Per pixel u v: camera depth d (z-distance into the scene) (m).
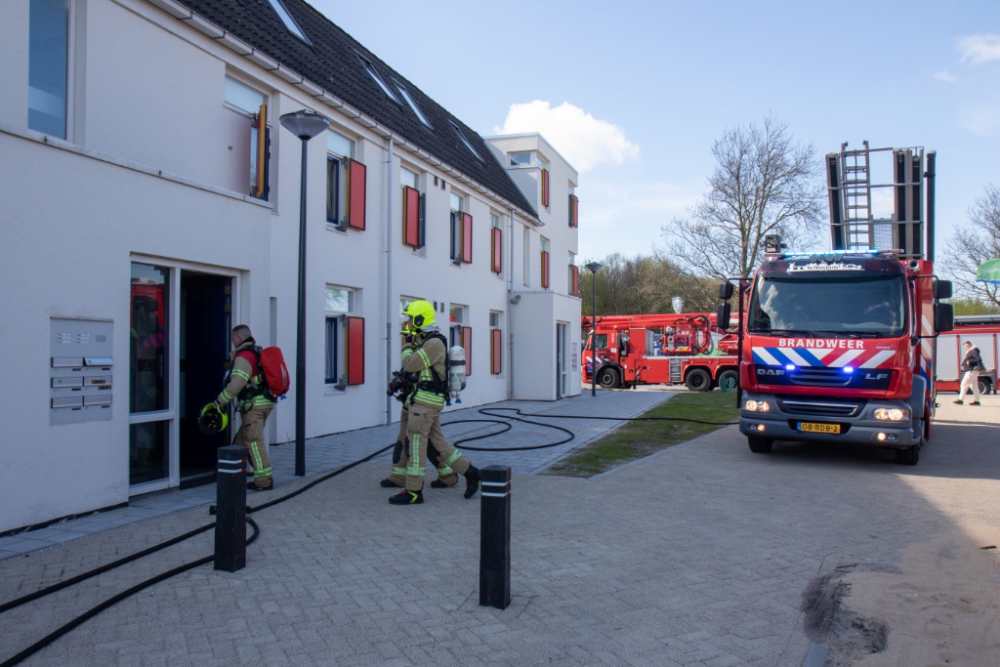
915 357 9.62
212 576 4.72
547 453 10.13
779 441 12.27
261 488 7.35
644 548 5.58
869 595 4.69
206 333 8.10
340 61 14.16
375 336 13.31
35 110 7.06
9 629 3.84
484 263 18.78
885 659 3.78
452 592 4.50
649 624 4.11
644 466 9.33
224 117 9.56
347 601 4.32
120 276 6.40
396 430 12.64
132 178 6.53
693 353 27.84
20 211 5.54
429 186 15.56
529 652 3.69
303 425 8.23
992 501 7.54
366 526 6.00
